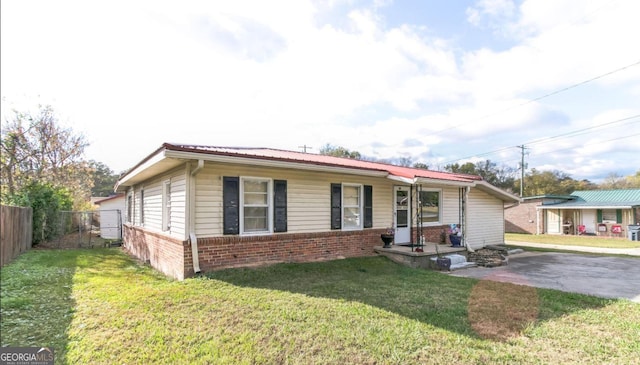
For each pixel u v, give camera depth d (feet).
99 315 16.24
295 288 21.09
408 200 39.68
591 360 11.65
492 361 11.58
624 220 81.51
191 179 24.61
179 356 12.01
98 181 146.51
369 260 32.04
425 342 13.02
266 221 28.60
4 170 61.21
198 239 24.64
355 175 34.42
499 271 31.14
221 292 19.81
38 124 66.08
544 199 94.32
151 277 26.53
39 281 24.17
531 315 16.39
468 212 46.85
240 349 12.49
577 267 33.86
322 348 12.53
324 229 31.86
